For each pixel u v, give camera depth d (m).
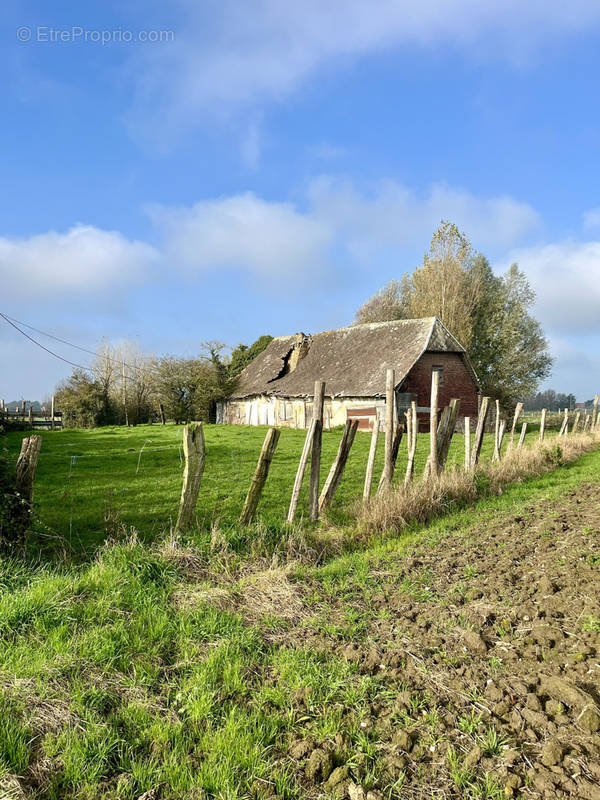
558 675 4.13
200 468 7.68
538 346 51.59
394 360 34.19
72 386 47.31
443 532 8.54
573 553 6.88
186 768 3.27
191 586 5.98
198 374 48.81
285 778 3.21
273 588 6.05
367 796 3.06
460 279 47.41
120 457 18.89
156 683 4.21
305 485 13.16
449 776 3.23
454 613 5.37
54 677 4.09
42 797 3.09
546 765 3.24
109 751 3.45
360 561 7.11
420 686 4.16
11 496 6.34
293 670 4.36
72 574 5.96
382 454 20.09
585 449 21.09
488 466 13.58
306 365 43.38
